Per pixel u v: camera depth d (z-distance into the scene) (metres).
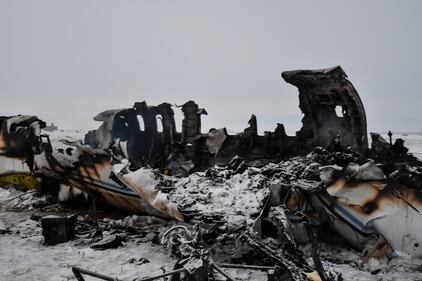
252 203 7.38
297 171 8.16
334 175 7.58
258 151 12.55
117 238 8.45
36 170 12.12
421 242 6.96
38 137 11.46
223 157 12.89
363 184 7.34
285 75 10.87
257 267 6.10
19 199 12.59
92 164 10.21
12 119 12.34
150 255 7.87
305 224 6.06
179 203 7.58
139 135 13.65
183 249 5.81
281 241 7.09
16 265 7.31
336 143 9.39
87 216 11.02
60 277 6.77
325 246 7.99
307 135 11.91
